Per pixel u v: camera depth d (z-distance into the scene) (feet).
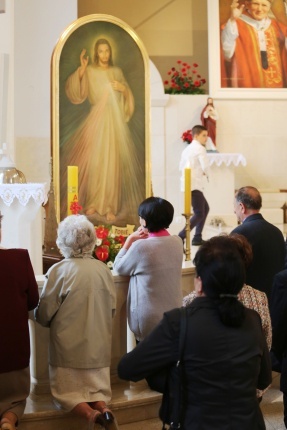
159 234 13.35
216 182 37.45
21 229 19.54
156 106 40.42
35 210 19.49
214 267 8.25
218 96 42.24
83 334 12.28
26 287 11.90
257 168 43.11
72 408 12.03
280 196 41.60
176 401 8.21
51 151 19.76
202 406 8.04
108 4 44.52
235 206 15.19
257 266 14.52
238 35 42.55
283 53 43.06
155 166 40.52
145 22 44.91
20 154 35.94
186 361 8.17
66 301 12.25
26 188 18.83
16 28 35.76
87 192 20.38
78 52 19.97
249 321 8.47
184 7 45.19
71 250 12.53
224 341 8.12
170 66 45.03
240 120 42.65
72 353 12.24
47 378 13.61
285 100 42.98
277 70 42.96
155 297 13.09
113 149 20.70
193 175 26.50
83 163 20.24
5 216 19.47
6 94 25.40
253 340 8.28
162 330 8.37
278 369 13.64
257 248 14.48
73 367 12.27
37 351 13.52
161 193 40.63
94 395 12.35
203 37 45.16
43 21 35.96
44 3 35.91
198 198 25.52
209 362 8.05
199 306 8.36
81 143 20.17
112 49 20.48
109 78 20.49
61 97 19.77
